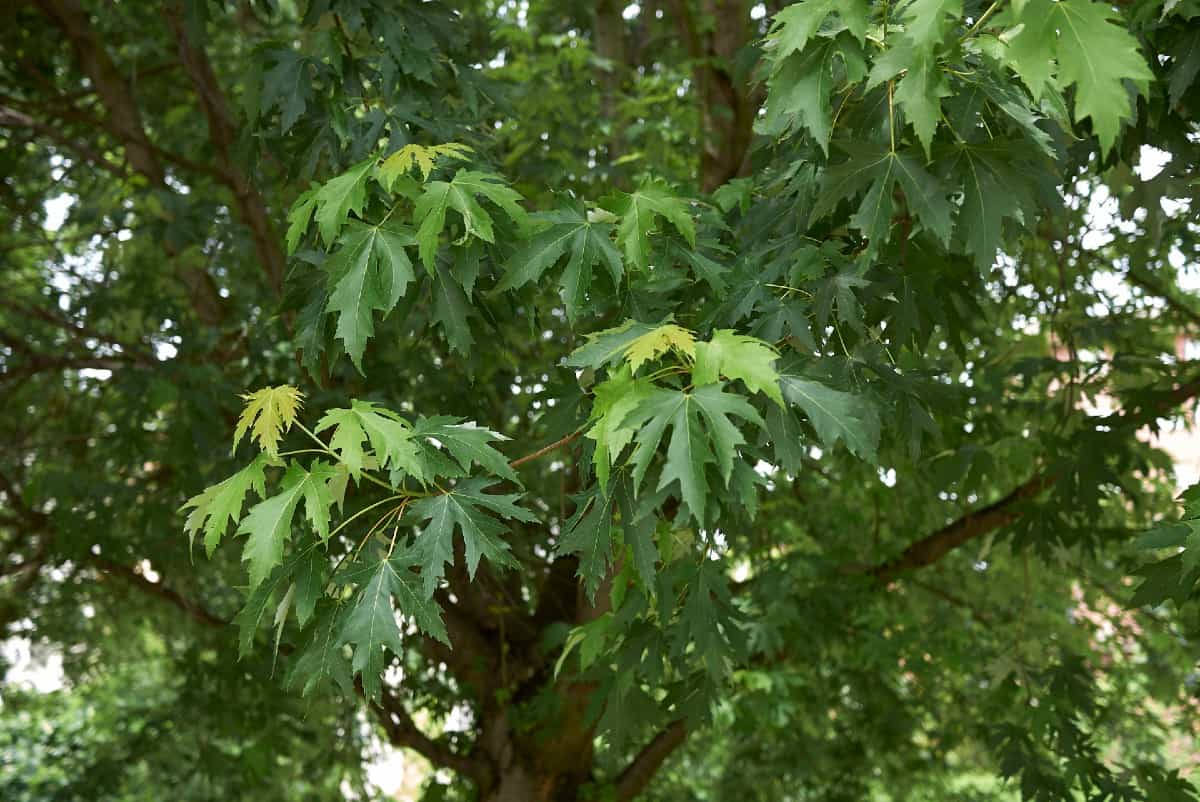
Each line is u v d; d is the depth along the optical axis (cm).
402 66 284
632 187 480
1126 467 377
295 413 187
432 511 185
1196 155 240
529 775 534
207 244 559
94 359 554
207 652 715
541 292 248
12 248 586
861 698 636
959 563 639
